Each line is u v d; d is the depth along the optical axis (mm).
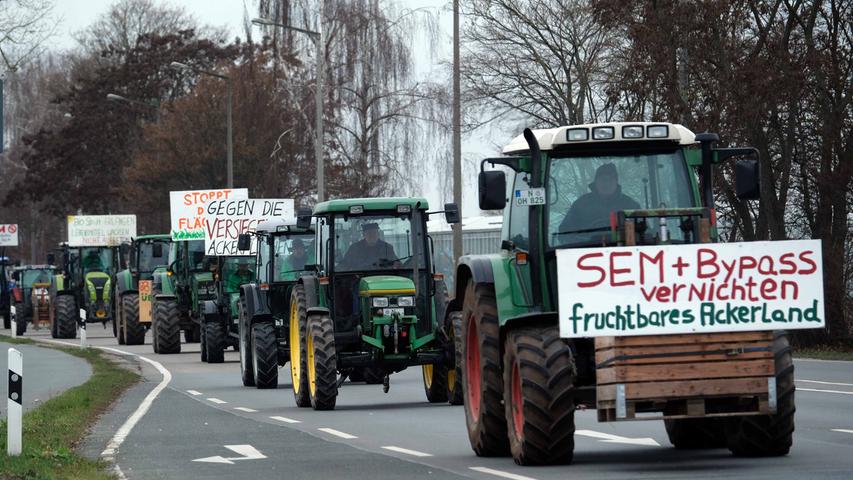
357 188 153500
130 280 121938
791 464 30875
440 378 55781
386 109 152375
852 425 40688
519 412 32719
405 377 75312
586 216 33969
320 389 53188
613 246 32719
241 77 179375
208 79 183500
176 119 183125
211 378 77250
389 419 48281
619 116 98375
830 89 90188
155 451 38531
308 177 163250
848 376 62562
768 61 88750
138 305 119938
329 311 54656
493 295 35312
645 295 30750
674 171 34250
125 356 101938
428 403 56125
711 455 33469
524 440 31797
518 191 33438
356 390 65125
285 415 51281
